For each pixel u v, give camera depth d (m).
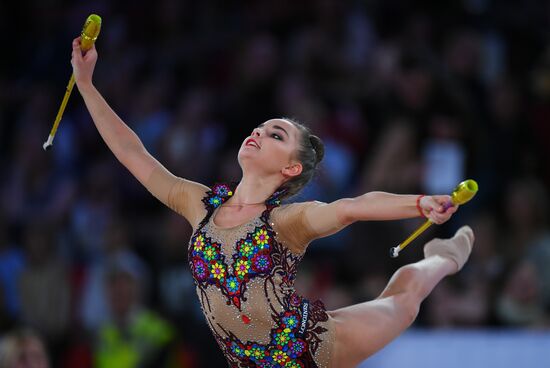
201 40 30.53
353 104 27.50
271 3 30.44
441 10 30.62
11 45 32.47
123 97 29.67
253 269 12.45
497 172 26.64
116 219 26.56
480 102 27.88
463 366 21.61
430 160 25.92
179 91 29.67
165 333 22.64
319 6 29.42
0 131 30.28
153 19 31.69
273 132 13.28
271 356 12.68
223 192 13.24
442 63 28.56
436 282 13.98
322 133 26.41
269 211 12.75
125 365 22.31
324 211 12.30
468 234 14.79
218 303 12.60
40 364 19.98
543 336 21.72
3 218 26.59
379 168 25.22
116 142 13.82
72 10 32.59
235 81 28.95
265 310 12.48
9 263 25.72
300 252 12.79
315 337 12.73
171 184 13.62
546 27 31.09
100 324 24.08
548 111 28.27
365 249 23.84
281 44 29.52
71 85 13.80
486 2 31.47
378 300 13.59
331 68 28.17
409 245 23.62
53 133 13.73
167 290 24.55
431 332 21.98
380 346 13.20
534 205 25.33
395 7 30.66
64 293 25.00
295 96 27.08
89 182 27.50
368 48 29.20
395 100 27.11
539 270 24.28
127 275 22.58
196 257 12.73
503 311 23.28
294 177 13.27
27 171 28.61
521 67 29.84
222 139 27.53
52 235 25.36
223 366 22.84
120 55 31.08
